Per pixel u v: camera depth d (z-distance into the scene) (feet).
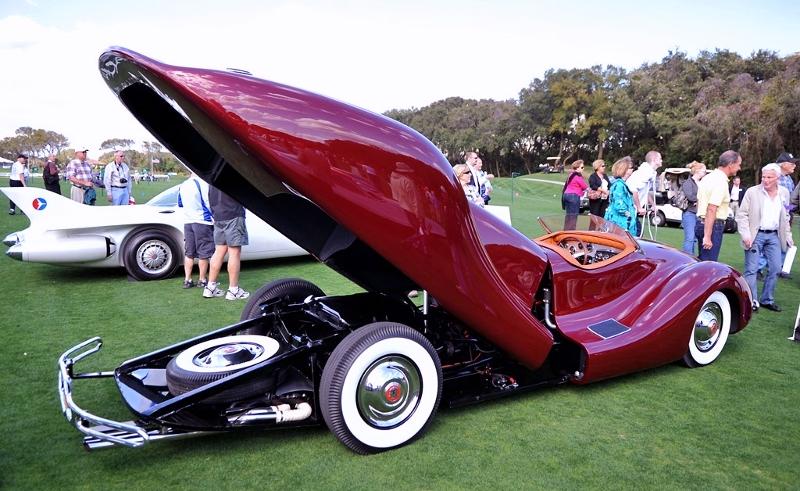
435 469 8.99
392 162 8.45
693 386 12.81
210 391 8.63
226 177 9.99
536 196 93.40
